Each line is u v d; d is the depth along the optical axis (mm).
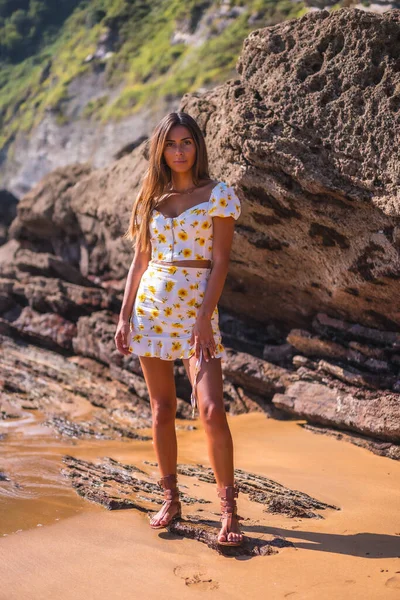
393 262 4410
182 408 6367
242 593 2723
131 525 3445
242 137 4637
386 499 3875
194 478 4289
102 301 7945
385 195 4184
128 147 9758
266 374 5867
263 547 3123
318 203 4535
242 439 5289
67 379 7215
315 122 4438
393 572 2867
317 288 5238
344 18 4367
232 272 5812
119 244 7742
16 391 6812
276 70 4688
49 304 8273
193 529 3295
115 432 5719
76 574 2893
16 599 2666
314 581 2805
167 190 3502
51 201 9156
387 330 5102
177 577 2873
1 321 8500
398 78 4180
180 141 3406
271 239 5066
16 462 4488
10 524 3389
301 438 5223
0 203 12398
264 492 3984
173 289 3359
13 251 10211
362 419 4902
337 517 3592
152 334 3387
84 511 3621
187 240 3375
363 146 4266
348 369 5148
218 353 3361
